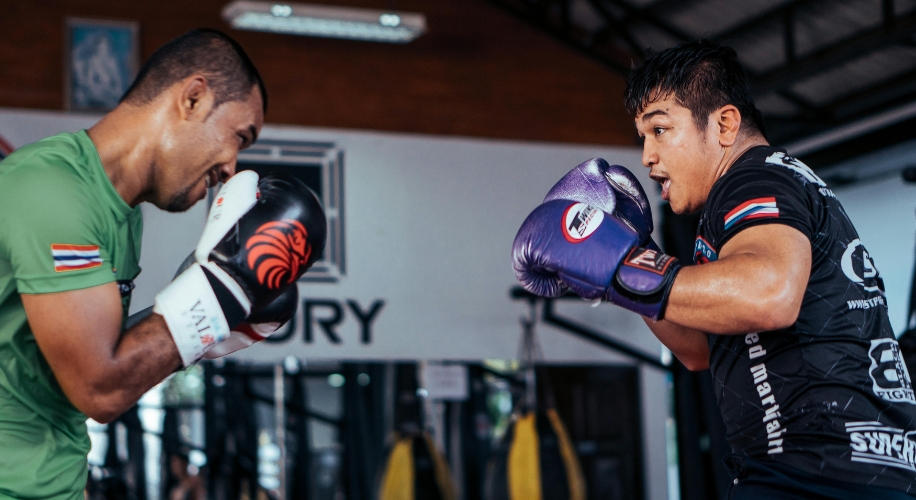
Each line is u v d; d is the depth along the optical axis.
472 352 5.76
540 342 5.93
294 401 5.63
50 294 1.45
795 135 6.73
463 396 5.79
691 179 1.65
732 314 1.36
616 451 6.01
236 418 5.56
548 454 5.72
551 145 6.14
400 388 5.69
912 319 3.86
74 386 1.47
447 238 5.82
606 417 6.02
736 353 1.54
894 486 1.41
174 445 5.51
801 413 1.45
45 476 1.59
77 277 1.46
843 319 1.47
